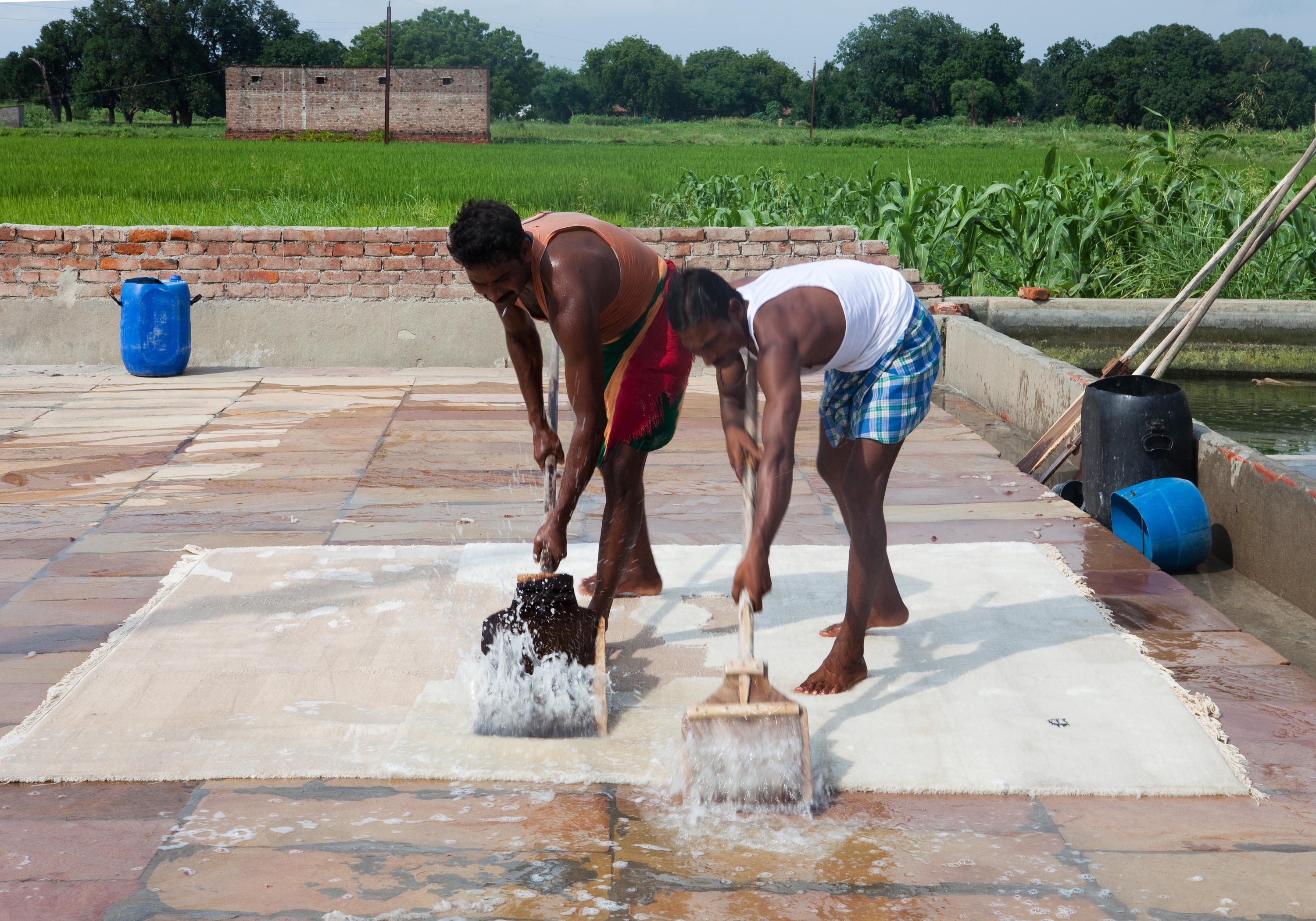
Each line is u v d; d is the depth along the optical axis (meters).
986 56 111.75
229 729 2.79
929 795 2.54
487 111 56.59
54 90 101.69
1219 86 93.44
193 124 96.88
